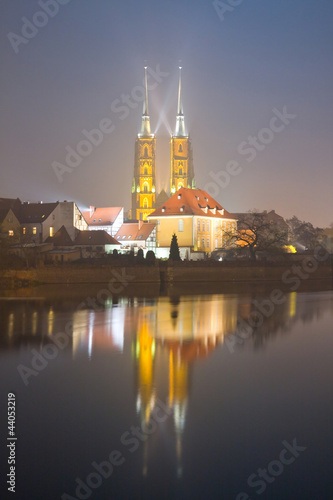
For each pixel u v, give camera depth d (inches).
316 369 1806.1
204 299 4084.6
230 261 6205.7
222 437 1238.9
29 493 1030.4
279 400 1482.5
